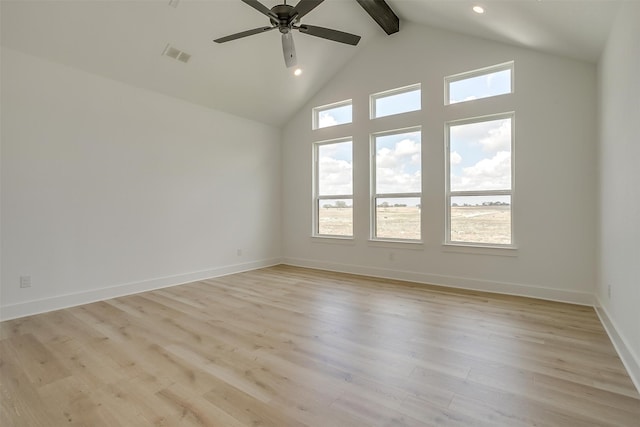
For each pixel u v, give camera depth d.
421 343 2.51
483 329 2.78
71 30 3.18
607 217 2.86
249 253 5.49
